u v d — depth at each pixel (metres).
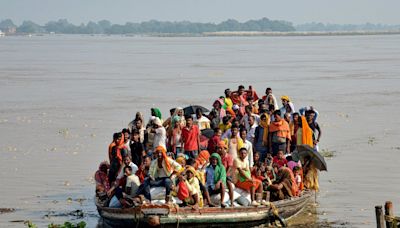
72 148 42.06
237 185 25.83
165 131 27.77
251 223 24.89
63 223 26.28
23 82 89.50
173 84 84.50
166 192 24.23
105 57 164.75
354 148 40.97
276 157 28.58
